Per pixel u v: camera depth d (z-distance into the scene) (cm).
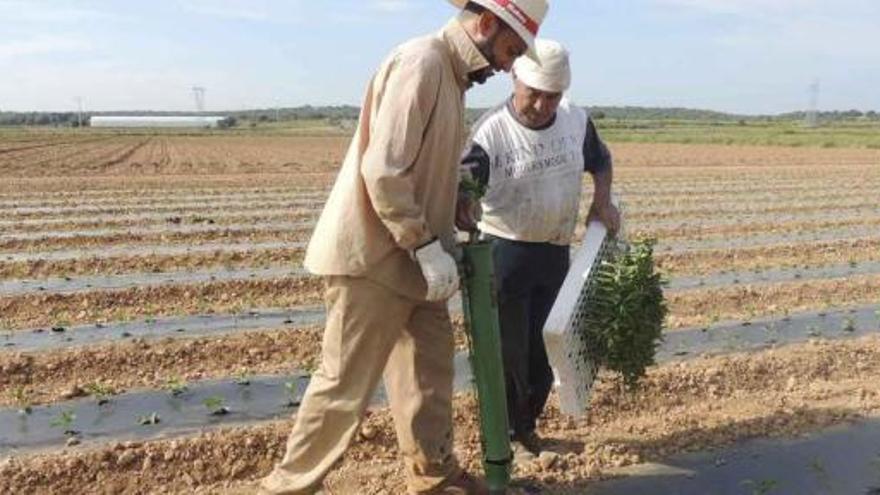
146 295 967
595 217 505
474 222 430
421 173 381
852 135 6938
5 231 1455
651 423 583
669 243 1391
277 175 2942
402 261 388
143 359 730
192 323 873
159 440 548
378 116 363
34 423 600
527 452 521
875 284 1062
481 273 412
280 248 1277
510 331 495
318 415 396
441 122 376
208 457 527
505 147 478
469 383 679
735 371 681
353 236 379
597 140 514
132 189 2317
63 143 5900
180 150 5050
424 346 423
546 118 472
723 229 1538
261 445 541
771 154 4509
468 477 446
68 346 773
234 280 1018
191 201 2006
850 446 551
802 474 512
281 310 932
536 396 515
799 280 1102
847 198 2153
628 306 474
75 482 499
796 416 598
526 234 484
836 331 853
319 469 399
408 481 452
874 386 668
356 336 391
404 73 361
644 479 499
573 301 448
